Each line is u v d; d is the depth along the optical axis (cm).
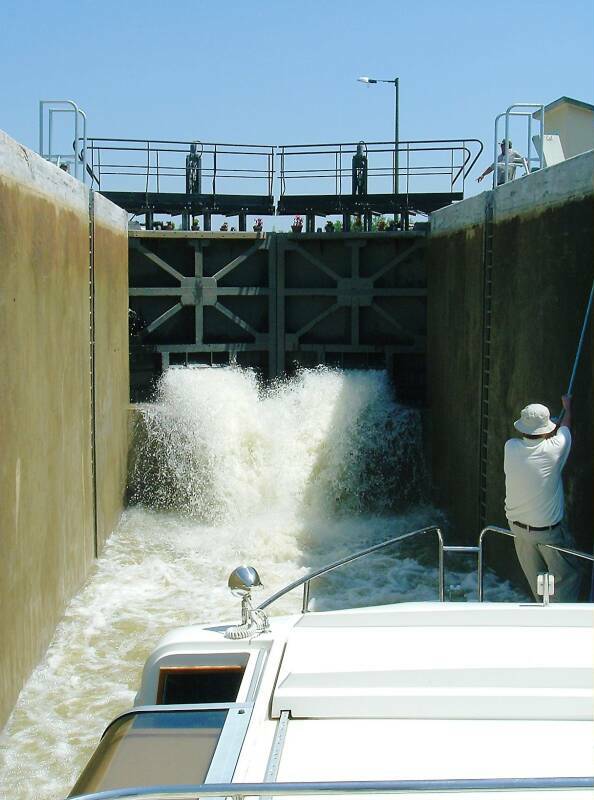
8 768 661
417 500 1366
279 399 1405
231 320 1520
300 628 405
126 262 1409
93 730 716
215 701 391
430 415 1381
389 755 304
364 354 1525
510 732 315
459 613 412
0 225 698
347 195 1564
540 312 932
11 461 725
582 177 833
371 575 1091
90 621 930
